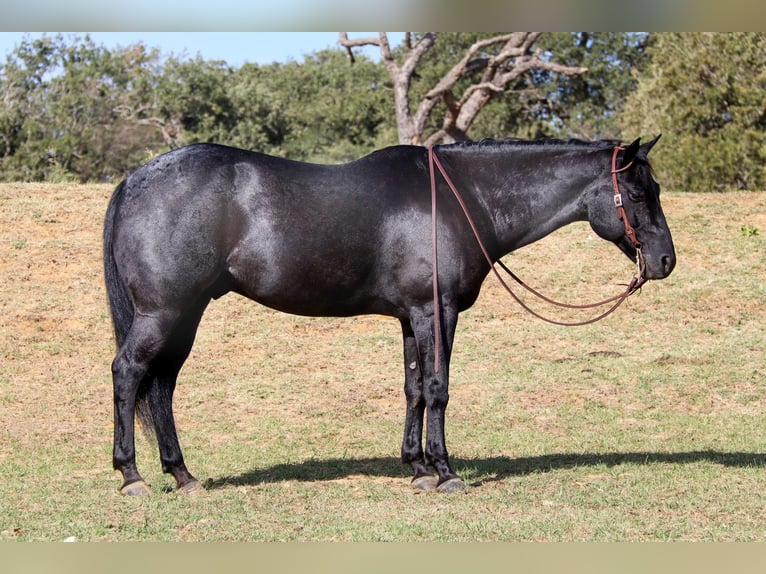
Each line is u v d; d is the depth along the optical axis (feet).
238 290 22.79
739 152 68.74
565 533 19.65
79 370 37.91
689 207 55.11
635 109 78.23
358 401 35.06
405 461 24.02
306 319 43.88
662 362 38.70
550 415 33.04
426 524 20.15
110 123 108.47
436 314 22.48
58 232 49.55
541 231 23.70
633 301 44.96
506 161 23.54
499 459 27.22
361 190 22.47
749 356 39.17
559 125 125.70
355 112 139.44
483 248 22.80
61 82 106.93
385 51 86.38
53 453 28.25
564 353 40.22
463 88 118.62
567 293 45.83
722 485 23.54
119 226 21.91
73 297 43.98
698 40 72.33
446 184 23.04
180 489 22.98
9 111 101.86
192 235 21.54
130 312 22.44
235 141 123.34
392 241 22.47
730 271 47.70
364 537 19.30
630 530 19.83
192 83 121.08
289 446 29.50
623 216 22.93
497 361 39.40
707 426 31.45
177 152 22.20
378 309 23.29
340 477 25.25
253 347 40.81
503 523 20.22
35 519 20.79
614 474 24.82
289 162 22.67
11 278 44.91
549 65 83.61
